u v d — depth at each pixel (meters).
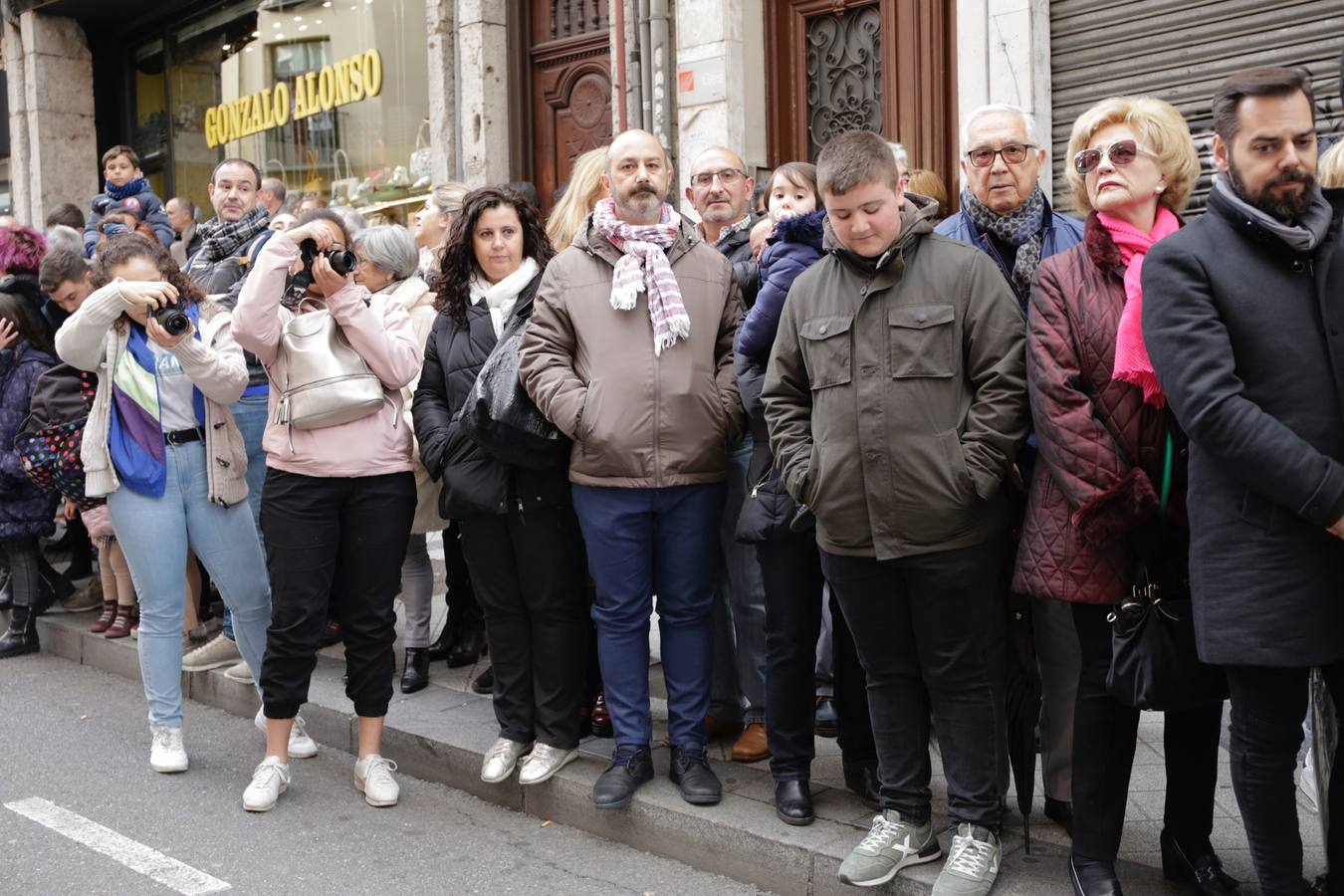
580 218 4.55
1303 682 2.75
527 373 3.84
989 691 3.24
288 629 4.18
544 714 4.13
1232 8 5.48
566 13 8.30
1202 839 3.16
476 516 4.08
